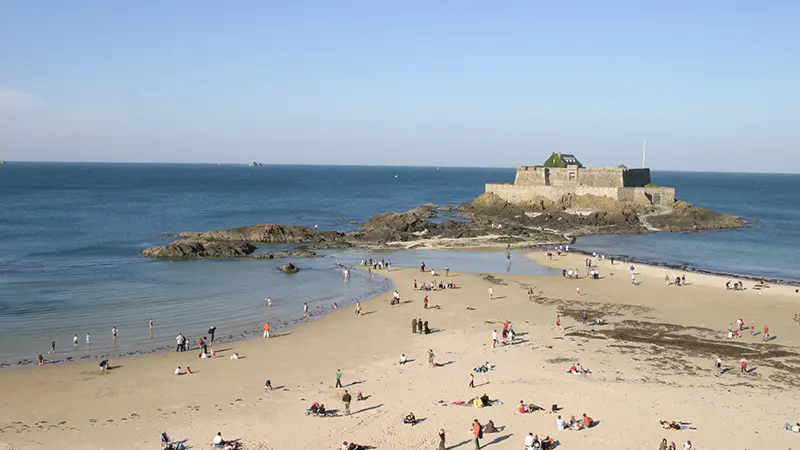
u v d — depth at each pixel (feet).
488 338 168.96
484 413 119.24
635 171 499.51
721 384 134.92
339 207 622.54
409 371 142.72
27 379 136.05
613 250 342.23
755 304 209.46
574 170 499.10
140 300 212.43
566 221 433.89
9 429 111.04
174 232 397.60
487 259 305.12
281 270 270.87
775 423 115.03
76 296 216.74
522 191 503.61
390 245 351.67
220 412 119.65
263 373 141.49
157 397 126.93
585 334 172.65
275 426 113.50
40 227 412.57
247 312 198.08
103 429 111.75
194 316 192.54
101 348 159.74
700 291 229.04
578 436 109.50
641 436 109.60
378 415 118.32
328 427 113.09
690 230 428.97
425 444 106.83
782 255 333.21
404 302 211.20
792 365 148.25
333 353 156.04
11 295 216.54
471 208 523.70
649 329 179.01
